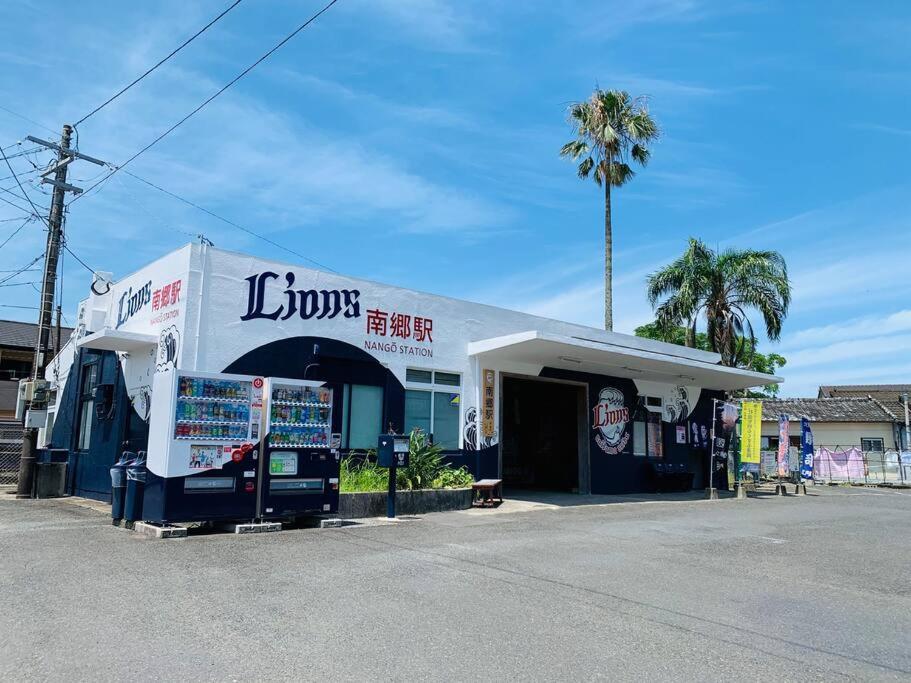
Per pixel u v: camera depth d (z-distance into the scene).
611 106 29.03
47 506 13.66
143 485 10.37
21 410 16.61
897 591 7.48
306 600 6.30
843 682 4.66
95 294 16.84
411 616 5.90
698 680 4.62
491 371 17.62
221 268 13.20
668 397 22.72
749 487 25.17
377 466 14.46
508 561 8.41
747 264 27.78
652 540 10.48
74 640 5.04
